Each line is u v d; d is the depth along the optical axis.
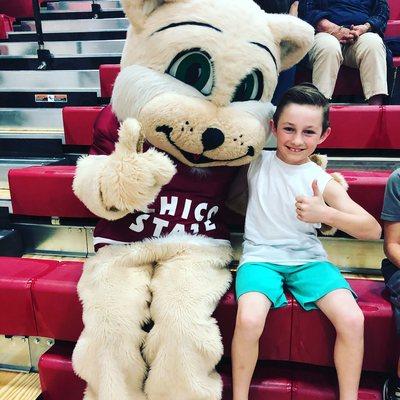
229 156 0.95
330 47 1.71
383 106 1.49
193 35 0.88
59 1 3.53
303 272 0.97
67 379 1.03
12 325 1.09
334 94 1.95
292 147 0.96
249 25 0.91
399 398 0.92
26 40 2.95
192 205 1.02
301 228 1.00
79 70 2.27
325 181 0.98
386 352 0.96
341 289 0.92
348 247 1.29
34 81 2.32
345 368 0.89
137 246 0.97
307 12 1.88
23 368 1.17
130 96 0.92
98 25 3.06
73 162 1.74
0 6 3.39
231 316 0.97
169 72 0.92
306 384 0.97
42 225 1.44
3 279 1.07
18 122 2.03
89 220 1.41
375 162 1.48
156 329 0.88
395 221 0.99
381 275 1.29
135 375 0.88
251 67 0.92
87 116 1.68
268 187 1.02
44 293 1.05
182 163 1.01
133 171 0.83
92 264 0.99
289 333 0.97
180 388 0.85
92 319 0.89
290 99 0.95
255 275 0.95
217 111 0.92
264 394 0.97
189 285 0.91
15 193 1.41
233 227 1.27
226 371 1.01
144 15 0.93
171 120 0.89
